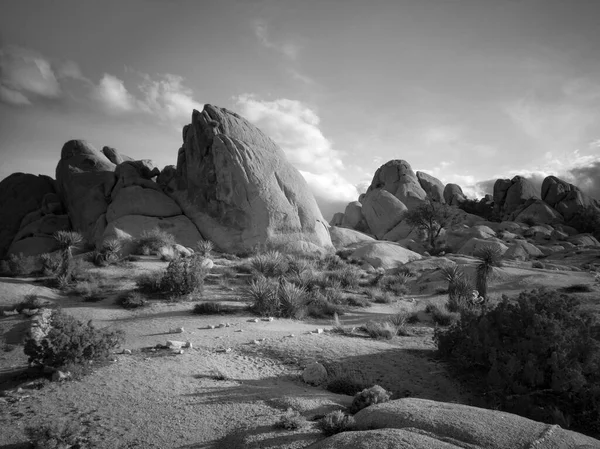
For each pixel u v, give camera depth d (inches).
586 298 751.1
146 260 1079.0
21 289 722.8
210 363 387.5
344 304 762.2
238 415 268.2
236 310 642.8
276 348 444.1
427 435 195.2
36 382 328.2
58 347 355.6
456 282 856.9
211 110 1633.9
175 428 250.5
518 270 1077.1
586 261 1455.5
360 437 193.6
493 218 3336.6
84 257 1062.4
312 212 1622.8
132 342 462.9
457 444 183.9
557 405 314.0
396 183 3486.7
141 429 249.4
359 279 1050.1
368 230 3046.3
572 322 366.6
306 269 1015.6
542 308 384.8
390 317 613.0
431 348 477.7
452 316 612.7
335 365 399.9
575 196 3029.0
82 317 584.4
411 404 239.9
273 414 269.3
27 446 229.3
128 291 748.0
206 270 910.4
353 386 345.7
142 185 1599.4
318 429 242.2
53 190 1865.2
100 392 309.0
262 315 628.7
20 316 591.5
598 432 289.0
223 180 1483.8
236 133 1628.9
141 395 303.4
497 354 358.9
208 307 630.5
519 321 374.0
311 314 661.9
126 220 1396.4
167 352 420.2
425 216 2313.0
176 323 559.2
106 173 1675.7
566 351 328.2
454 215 2682.1
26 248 1472.7
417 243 2320.4
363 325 595.2
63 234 849.5
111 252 1052.5
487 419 208.1
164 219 1477.6
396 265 1396.4
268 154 1642.5
